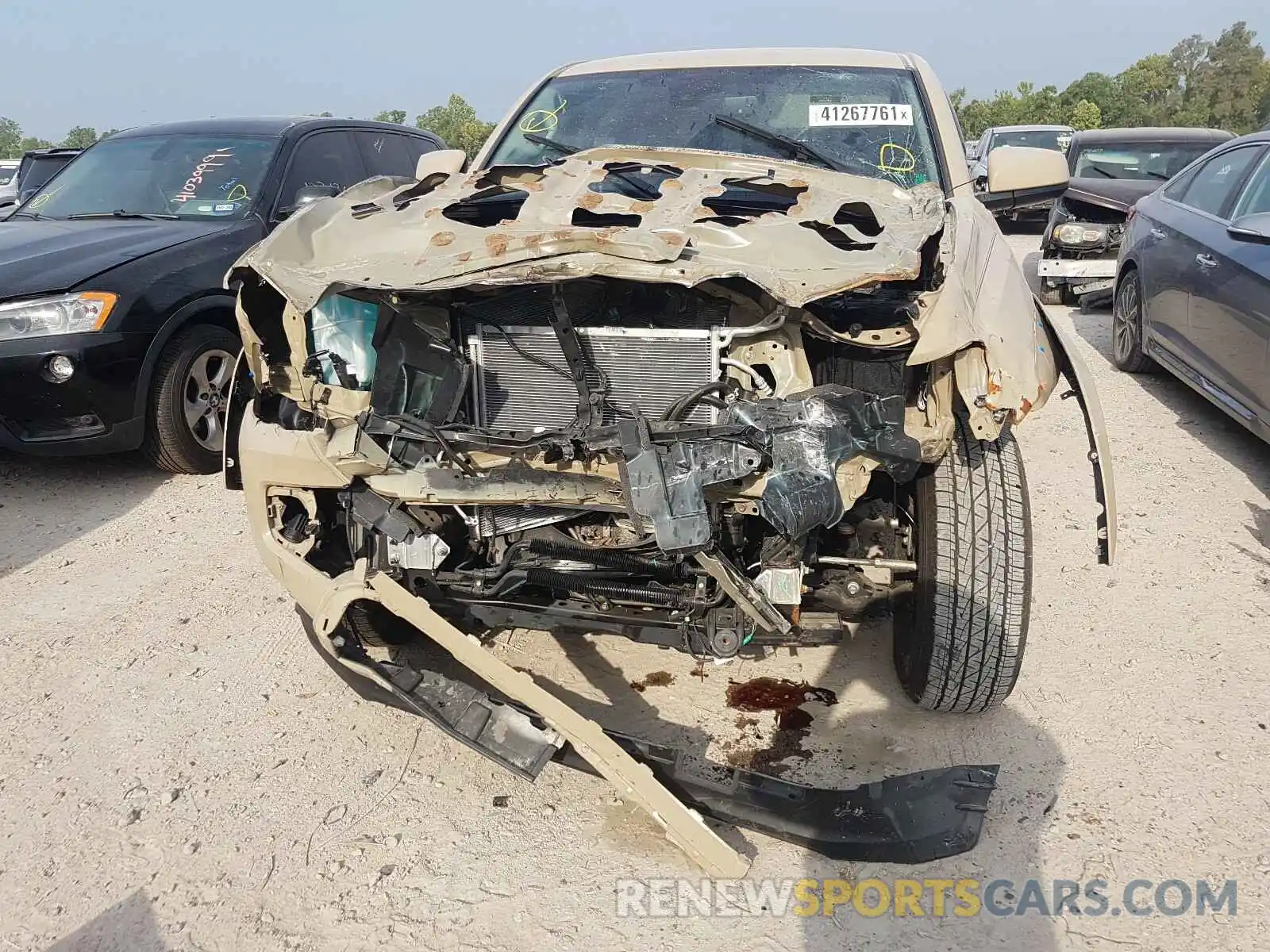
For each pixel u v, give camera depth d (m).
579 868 2.48
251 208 5.76
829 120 3.69
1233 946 2.19
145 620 3.76
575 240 2.29
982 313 2.39
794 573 2.48
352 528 2.81
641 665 3.35
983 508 2.65
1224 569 3.89
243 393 3.00
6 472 5.40
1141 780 2.72
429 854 2.54
